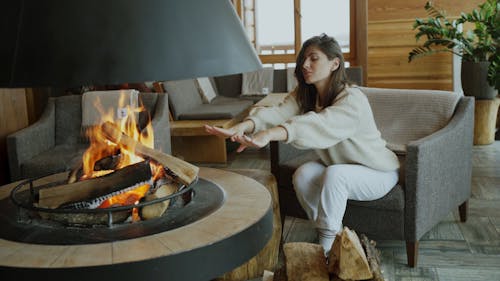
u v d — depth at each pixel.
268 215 1.96
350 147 2.61
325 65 2.54
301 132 2.34
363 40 6.55
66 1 1.76
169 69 1.77
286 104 2.74
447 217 3.35
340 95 2.56
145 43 1.76
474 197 3.70
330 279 1.97
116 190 1.87
